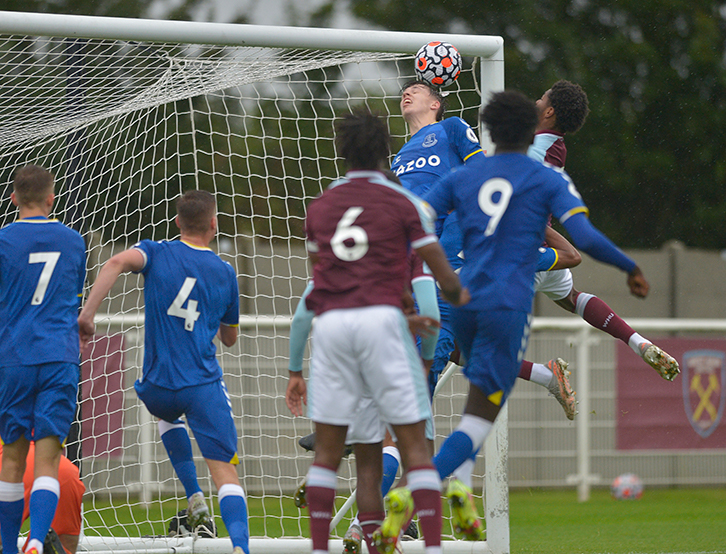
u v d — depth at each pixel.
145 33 18.94
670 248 45.41
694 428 38.62
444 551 19.52
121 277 33.84
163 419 16.42
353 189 12.51
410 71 51.59
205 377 15.98
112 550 19.16
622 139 60.72
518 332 13.12
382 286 12.05
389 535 12.29
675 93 62.22
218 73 22.33
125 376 32.03
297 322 13.29
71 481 16.66
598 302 20.09
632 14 63.84
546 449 38.06
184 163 42.84
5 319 15.65
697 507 32.88
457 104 29.08
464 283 13.36
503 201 13.17
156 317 15.96
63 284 15.93
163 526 24.86
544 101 18.64
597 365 38.25
